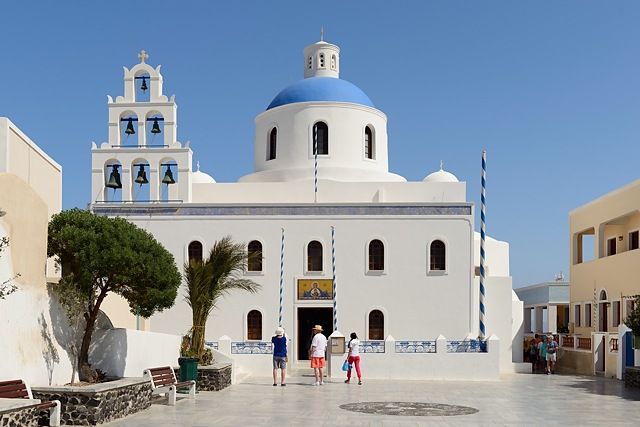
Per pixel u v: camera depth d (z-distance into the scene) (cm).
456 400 1850
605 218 3297
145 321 2836
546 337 3139
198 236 3081
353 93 3697
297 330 3039
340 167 3497
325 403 1736
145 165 3256
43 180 1738
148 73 3225
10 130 1515
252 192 3438
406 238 3066
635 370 2248
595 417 1521
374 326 3038
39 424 1288
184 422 1374
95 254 1504
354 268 3056
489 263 3672
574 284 3706
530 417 1511
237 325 3041
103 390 1332
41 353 1459
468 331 3019
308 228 3077
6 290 1317
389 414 1529
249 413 1523
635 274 2895
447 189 3425
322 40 3962
